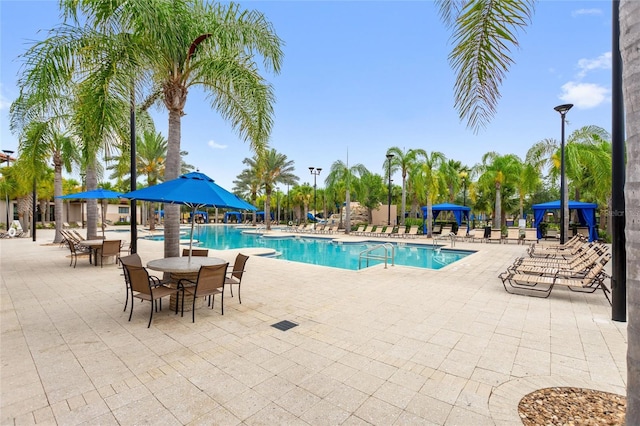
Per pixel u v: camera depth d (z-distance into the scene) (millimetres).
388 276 8078
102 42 5273
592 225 17547
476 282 7379
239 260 5730
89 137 6043
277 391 2791
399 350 3656
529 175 17734
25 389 2777
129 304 5398
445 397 2709
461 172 33812
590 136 15727
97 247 9234
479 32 3596
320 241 21766
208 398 2676
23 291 6285
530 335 4125
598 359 3426
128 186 31422
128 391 2764
